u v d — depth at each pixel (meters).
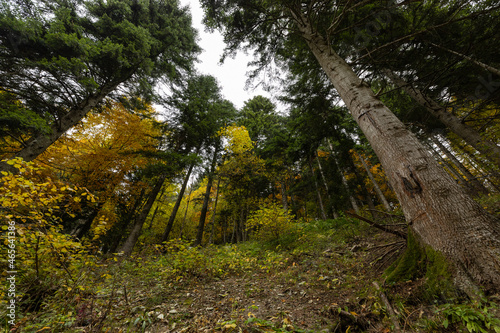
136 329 2.52
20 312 2.59
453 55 5.41
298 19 5.95
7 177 2.47
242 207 16.84
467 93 6.46
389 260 3.35
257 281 4.27
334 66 4.40
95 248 3.49
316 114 8.69
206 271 4.95
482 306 1.55
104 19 8.25
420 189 2.36
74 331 2.25
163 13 11.63
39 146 5.96
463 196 2.18
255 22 6.29
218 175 14.72
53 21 6.25
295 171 17.28
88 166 8.55
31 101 5.87
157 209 18.55
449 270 1.92
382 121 3.06
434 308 1.78
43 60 5.30
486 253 1.78
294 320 2.45
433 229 2.17
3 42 5.50
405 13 5.31
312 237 6.77
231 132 15.34
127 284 4.17
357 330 2.07
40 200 2.73
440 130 9.12
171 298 3.58
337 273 3.67
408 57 5.87
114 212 10.64
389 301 2.20
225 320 2.63
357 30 5.38
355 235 5.71
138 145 10.50
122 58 7.65
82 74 6.03
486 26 4.73
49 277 3.24
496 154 5.84
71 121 6.93
